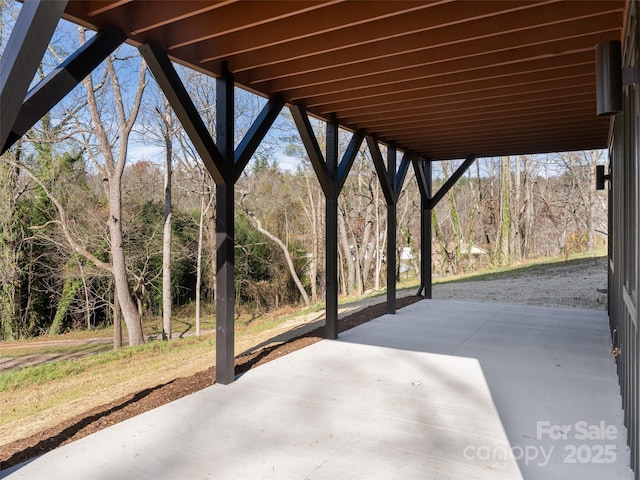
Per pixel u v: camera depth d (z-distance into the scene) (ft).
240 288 55.52
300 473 7.45
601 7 8.75
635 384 6.98
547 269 49.34
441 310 24.25
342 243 60.13
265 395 11.21
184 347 33.01
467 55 10.79
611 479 7.27
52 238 41.91
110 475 7.39
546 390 11.51
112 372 24.98
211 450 8.28
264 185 55.88
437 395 11.17
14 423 16.83
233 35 10.42
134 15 9.06
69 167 40.75
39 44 6.24
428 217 28.25
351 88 13.17
